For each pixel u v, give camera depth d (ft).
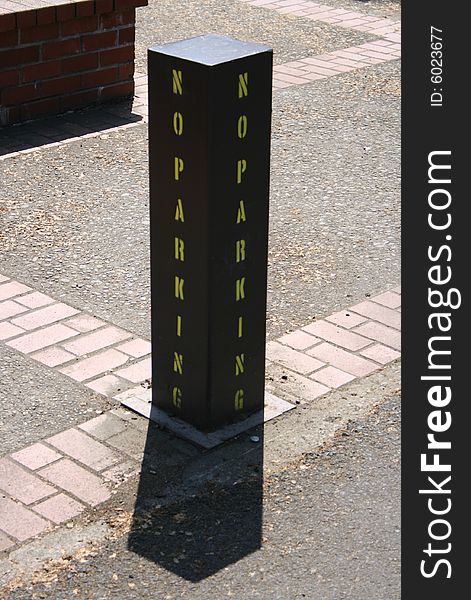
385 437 18.80
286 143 32.14
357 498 17.26
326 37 43.01
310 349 21.39
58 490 17.11
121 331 21.86
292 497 17.21
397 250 25.61
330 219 27.25
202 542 16.12
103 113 34.12
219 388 18.39
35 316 22.26
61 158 30.55
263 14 45.93
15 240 25.59
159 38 41.81
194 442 18.31
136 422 18.88
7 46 31.53
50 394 19.63
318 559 15.90
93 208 27.53
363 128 33.50
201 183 16.92
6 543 15.94
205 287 17.49
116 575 15.42
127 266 24.56
